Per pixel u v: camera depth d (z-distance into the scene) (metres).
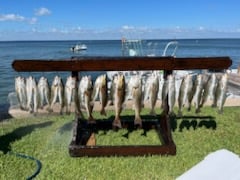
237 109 5.42
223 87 3.60
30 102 3.54
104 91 3.51
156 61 3.41
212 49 70.12
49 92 3.55
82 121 4.05
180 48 76.50
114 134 4.11
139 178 2.91
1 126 4.47
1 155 3.40
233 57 40.56
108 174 3.00
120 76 3.46
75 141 3.46
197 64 3.44
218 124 4.49
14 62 3.35
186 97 3.65
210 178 1.99
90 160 3.32
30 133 4.14
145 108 5.19
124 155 3.42
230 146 3.69
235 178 1.93
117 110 3.52
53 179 2.88
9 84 15.05
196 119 4.70
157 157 3.39
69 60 3.38
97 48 75.94
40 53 50.09
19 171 3.04
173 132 4.13
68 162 3.26
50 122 4.62
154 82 3.49
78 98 3.51
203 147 3.66
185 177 2.06
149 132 4.19
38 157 3.38
